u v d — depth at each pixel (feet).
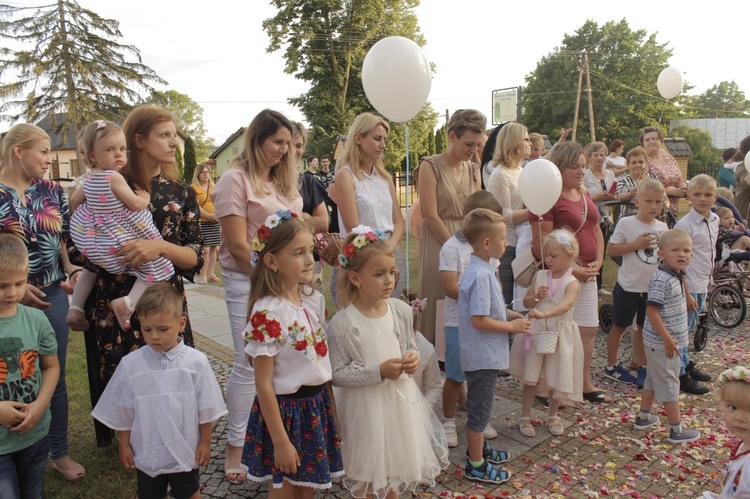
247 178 9.70
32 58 97.66
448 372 10.88
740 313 19.01
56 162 119.14
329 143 100.37
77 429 11.69
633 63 151.74
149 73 110.11
